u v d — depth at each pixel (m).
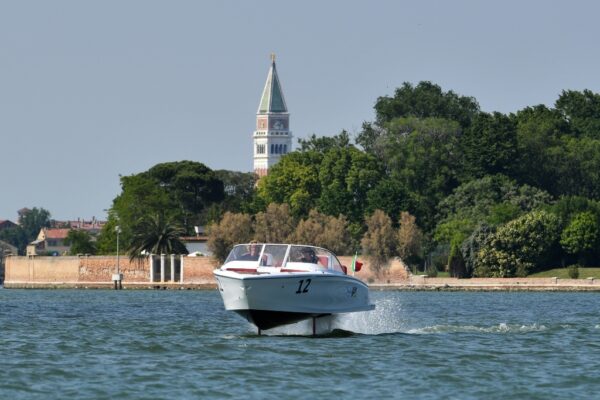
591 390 99.81
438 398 96.00
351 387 100.25
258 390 98.50
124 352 123.00
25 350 125.50
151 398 95.31
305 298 128.62
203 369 109.00
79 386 100.31
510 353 122.75
